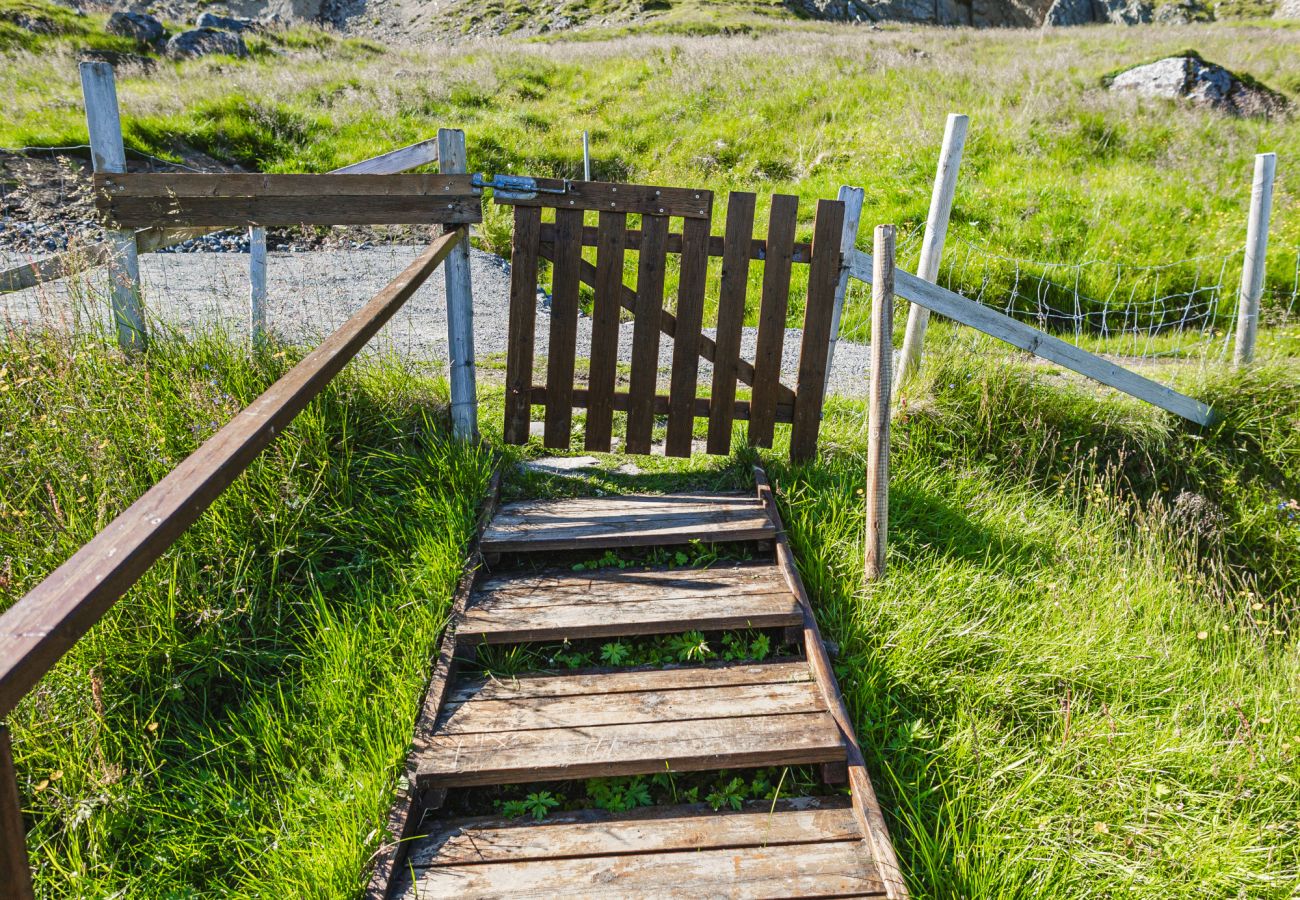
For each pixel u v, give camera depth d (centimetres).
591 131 1412
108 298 472
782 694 315
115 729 291
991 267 861
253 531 364
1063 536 447
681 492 448
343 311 721
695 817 276
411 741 289
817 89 1504
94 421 377
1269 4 4619
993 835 268
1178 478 534
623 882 247
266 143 1288
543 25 4009
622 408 459
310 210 442
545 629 336
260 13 4456
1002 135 1219
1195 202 1022
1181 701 344
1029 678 339
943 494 464
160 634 309
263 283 508
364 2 4750
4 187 974
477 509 414
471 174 436
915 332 535
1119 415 542
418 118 1421
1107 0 4759
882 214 988
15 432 371
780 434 508
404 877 250
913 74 1570
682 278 438
